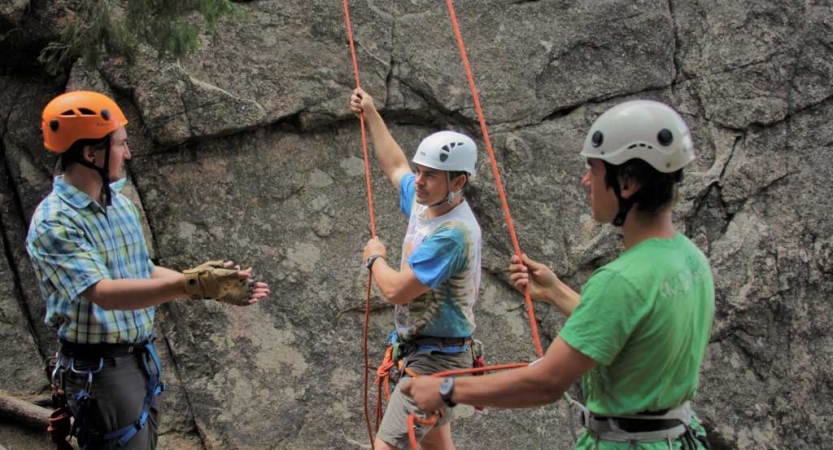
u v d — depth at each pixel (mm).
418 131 5176
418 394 2449
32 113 4738
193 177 4793
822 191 5527
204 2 4250
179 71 4676
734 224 5461
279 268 4875
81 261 3072
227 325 4789
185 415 4730
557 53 5277
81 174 3229
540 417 5152
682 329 2295
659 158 2246
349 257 4988
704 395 5336
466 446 5020
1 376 4590
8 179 4746
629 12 5363
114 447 3338
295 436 4824
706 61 5484
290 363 4859
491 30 5180
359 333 4980
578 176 5270
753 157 5477
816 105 5559
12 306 4668
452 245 3432
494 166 3570
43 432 4414
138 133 4719
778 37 5520
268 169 4906
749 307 5363
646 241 2318
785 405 5426
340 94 4938
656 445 2377
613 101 5387
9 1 4438
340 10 4945
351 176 5035
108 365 3299
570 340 2229
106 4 4344
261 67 4820
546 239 5188
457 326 3592
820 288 5527
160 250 4723
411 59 5051
